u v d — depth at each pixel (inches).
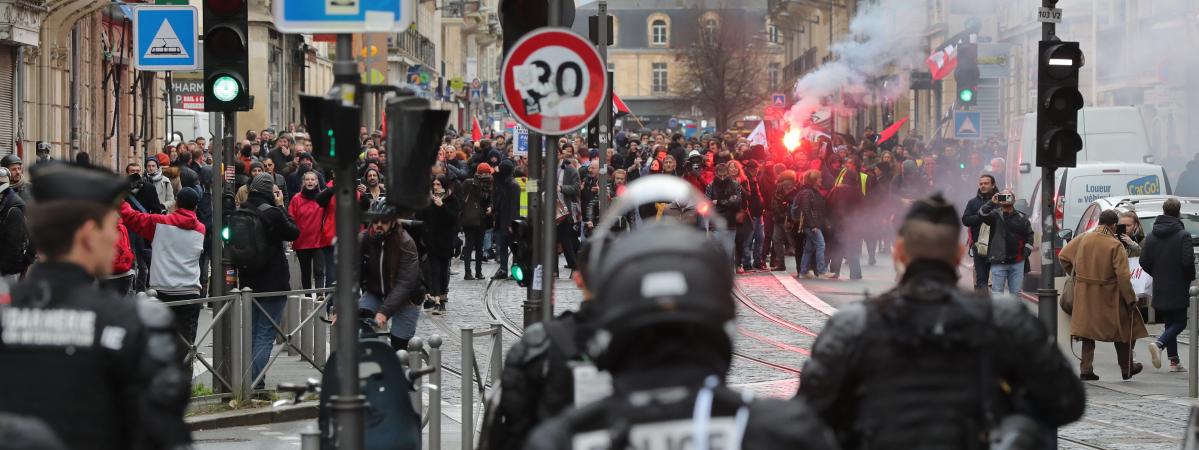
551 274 520.1
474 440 661.9
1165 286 883.4
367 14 378.3
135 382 249.0
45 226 253.0
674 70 7313.0
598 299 187.9
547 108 525.0
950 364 259.8
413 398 533.3
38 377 244.2
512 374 328.8
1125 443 639.8
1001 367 267.4
